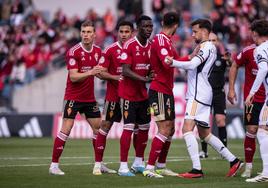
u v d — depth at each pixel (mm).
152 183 29172
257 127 32125
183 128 31641
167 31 31562
